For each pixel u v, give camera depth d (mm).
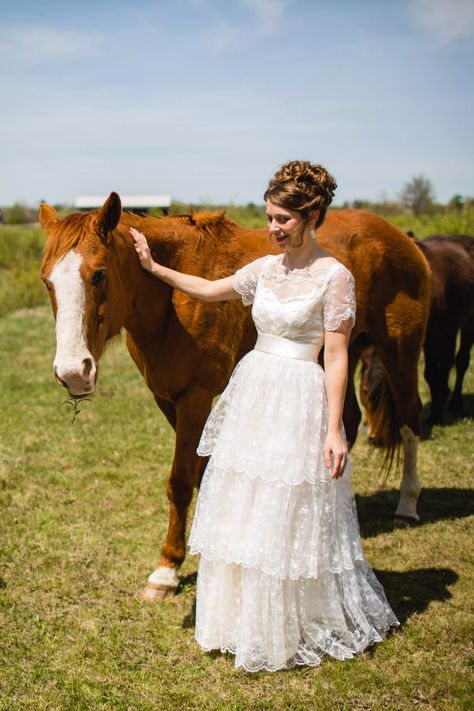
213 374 3277
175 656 2773
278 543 2480
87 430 6039
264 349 2648
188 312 3176
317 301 2516
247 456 2547
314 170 2451
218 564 2633
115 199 2666
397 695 2496
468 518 4184
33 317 13539
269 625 2557
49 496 4555
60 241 2662
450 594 3246
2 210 37000
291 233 2471
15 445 5598
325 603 2664
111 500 4504
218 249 3438
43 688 2562
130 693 2535
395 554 3707
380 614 2846
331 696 2479
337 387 2514
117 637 2896
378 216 4234
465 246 6676
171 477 3246
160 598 3219
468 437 5867
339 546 2654
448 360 6562
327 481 2572
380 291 4082
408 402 4164
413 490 4152
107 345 3012
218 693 2518
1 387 7562
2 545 3793
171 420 3623
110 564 3578
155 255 3197
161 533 3982
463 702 2428
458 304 6348
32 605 3162
